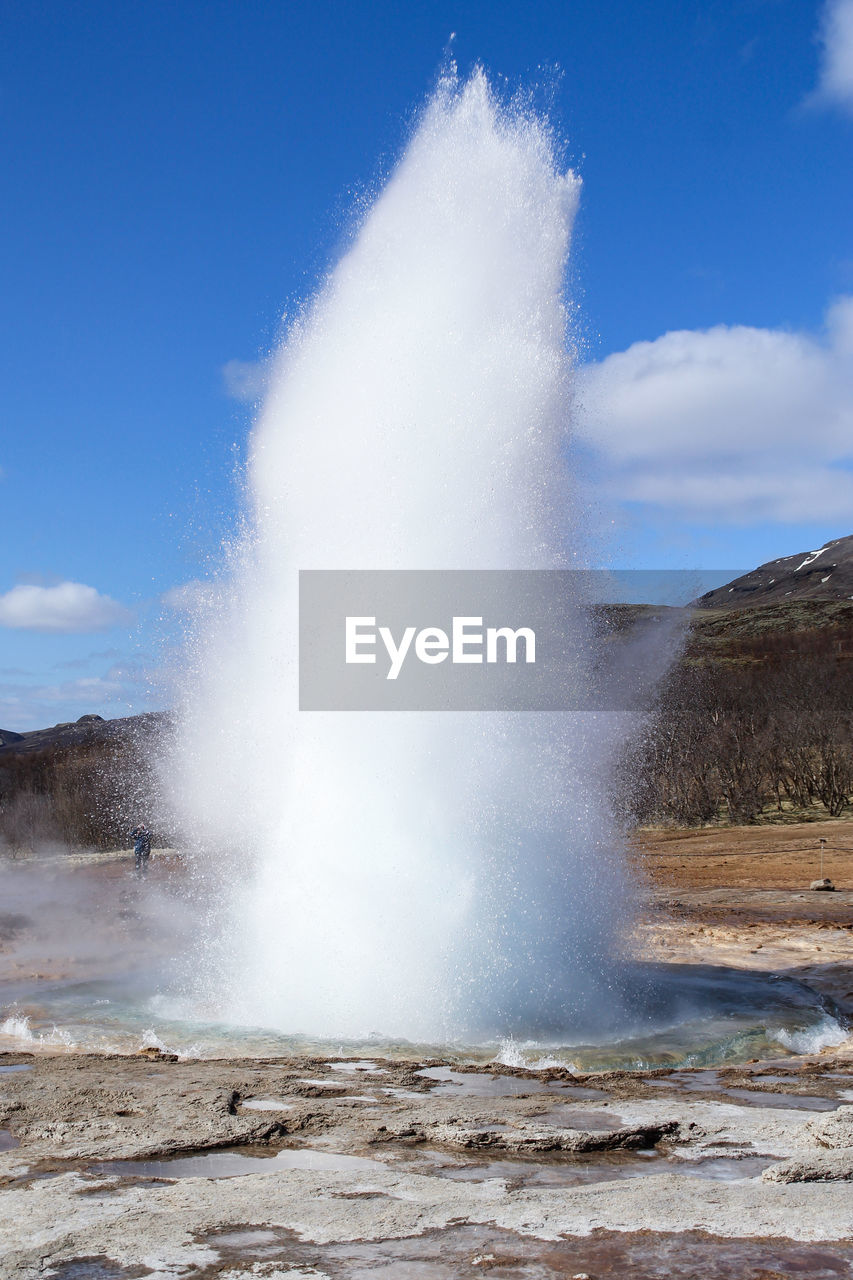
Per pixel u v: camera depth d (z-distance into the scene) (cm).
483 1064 918
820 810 4834
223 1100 766
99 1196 580
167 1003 1180
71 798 5116
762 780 5103
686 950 1561
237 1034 1031
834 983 1316
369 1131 706
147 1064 898
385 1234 524
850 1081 867
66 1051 969
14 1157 652
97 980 1326
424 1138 696
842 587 17038
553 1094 815
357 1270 481
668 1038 1028
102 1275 476
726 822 4756
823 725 5050
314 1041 1005
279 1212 553
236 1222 539
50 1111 743
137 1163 644
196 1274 477
